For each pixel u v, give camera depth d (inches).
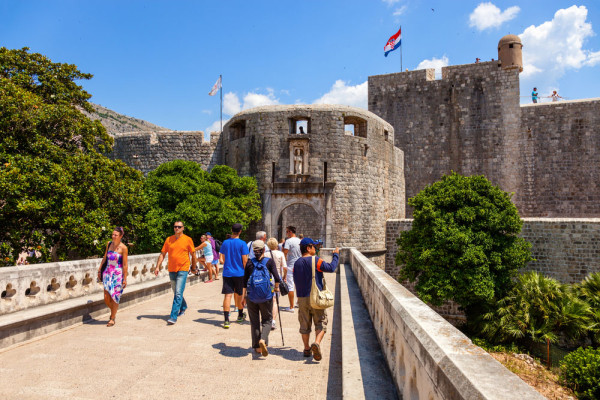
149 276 494.3
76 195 645.3
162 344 285.4
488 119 1520.7
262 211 1122.0
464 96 1551.4
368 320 299.3
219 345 286.0
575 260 949.8
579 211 1397.6
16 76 773.3
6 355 255.0
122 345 281.1
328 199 1093.1
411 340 140.9
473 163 1525.6
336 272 742.5
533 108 1470.2
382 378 183.9
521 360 713.6
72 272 361.1
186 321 358.9
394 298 192.5
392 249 1216.8
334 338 310.0
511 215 857.5
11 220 602.2
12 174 557.9
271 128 1130.0
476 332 860.6
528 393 79.9
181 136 1341.0
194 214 896.9
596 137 1392.7
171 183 934.4
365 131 1184.2
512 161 1482.5
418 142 1590.8
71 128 714.8
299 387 210.8
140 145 1362.0
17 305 299.3
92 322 348.8
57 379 215.6
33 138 650.8
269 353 270.4
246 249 349.4
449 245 821.2
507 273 837.2
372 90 1659.7
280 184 1108.5
